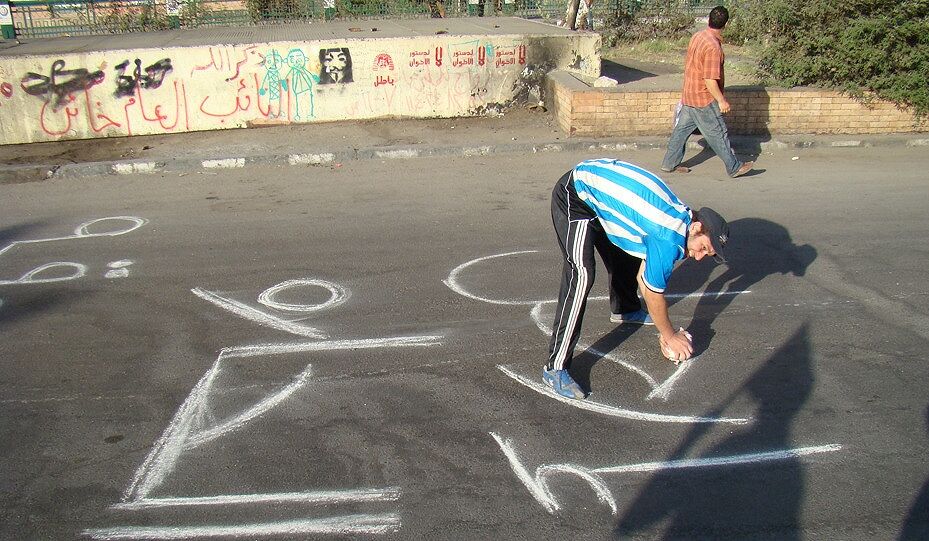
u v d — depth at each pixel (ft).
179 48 30.27
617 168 12.28
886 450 11.24
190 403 12.74
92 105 30.32
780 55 30.71
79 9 47.21
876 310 15.72
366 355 14.23
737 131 30.14
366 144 29.22
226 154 28.25
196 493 10.58
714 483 10.62
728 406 12.43
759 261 18.43
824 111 29.89
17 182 26.73
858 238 19.74
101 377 13.60
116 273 18.30
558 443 11.54
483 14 53.47
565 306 12.39
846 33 29.04
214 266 18.65
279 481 10.78
